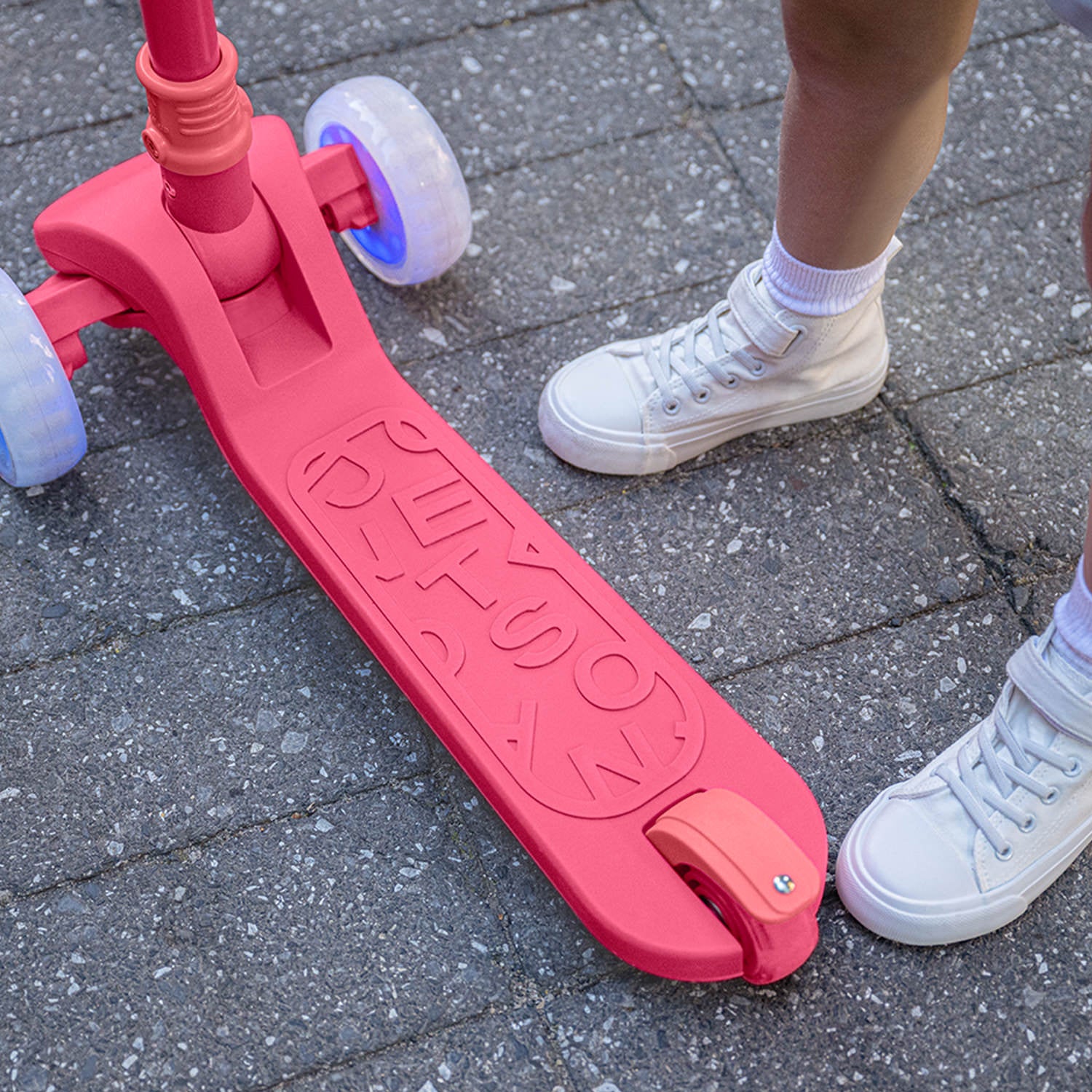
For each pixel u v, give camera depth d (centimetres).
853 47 132
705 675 177
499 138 235
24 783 168
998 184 229
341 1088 145
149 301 172
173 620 181
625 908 140
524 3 254
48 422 173
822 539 189
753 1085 145
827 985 151
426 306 213
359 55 246
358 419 178
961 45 136
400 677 159
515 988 152
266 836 163
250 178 161
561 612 161
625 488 194
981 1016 149
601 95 241
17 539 188
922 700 174
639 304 214
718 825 136
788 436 199
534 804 146
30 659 178
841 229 159
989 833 148
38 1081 146
